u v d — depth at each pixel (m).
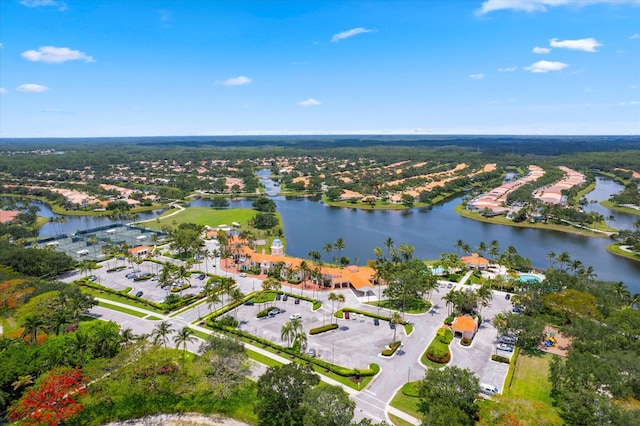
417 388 99.25
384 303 161.75
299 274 189.62
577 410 90.44
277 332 137.75
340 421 82.81
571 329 123.62
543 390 105.69
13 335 123.38
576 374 99.19
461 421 82.88
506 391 103.00
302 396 91.38
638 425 79.69
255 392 105.69
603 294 150.75
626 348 114.38
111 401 101.81
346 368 115.56
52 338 117.50
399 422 93.44
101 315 151.25
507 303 161.25
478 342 130.50
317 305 158.00
